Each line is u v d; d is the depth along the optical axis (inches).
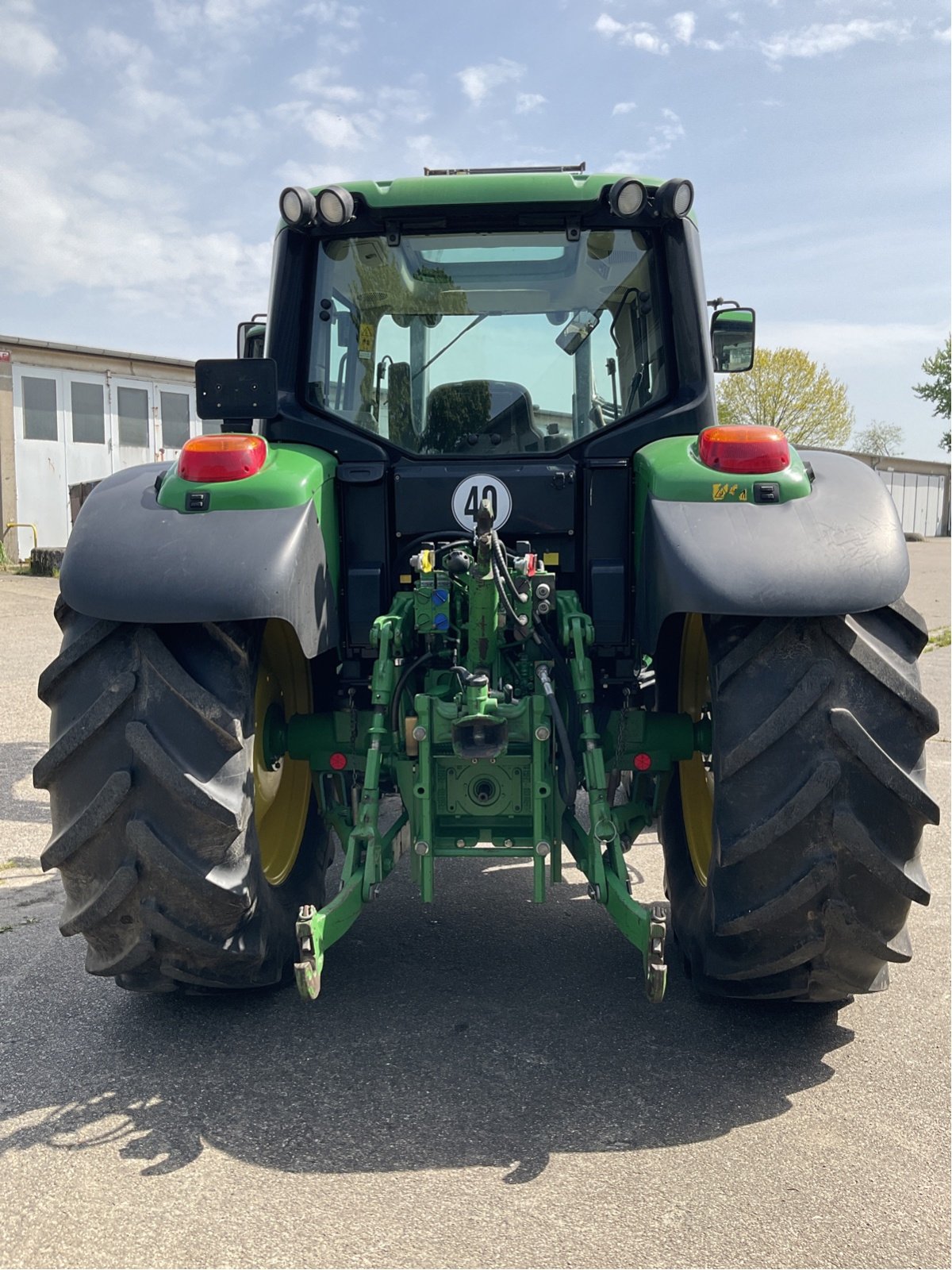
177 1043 112.2
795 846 99.7
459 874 169.9
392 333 134.2
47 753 102.3
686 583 99.2
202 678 102.2
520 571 113.1
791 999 114.9
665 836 139.0
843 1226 82.7
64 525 796.0
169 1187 87.7
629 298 132.8
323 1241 81.0
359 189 131.0
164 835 99.8
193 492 107.6
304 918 95.8
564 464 128.1
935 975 128.7
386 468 127.6
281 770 137.2
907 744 100.6
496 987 126.0
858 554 100.4
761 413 1608.0
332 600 121.4
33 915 149.3
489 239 133.2
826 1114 98.9
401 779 116.6
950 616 534.3
